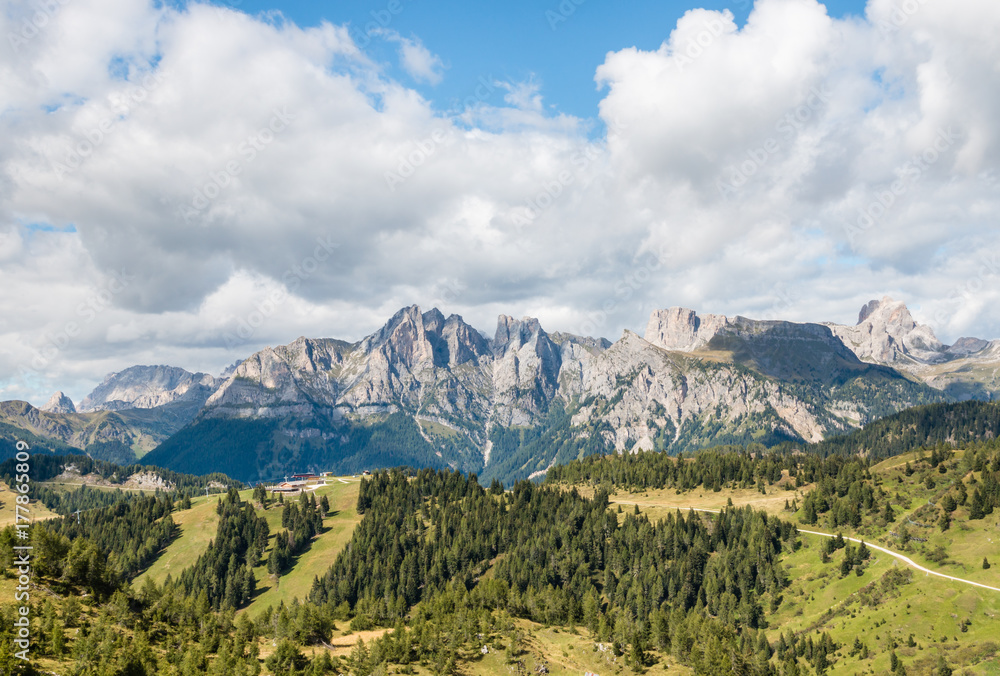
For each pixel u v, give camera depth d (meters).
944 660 174.12
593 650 173.00
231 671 134.88
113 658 123.94
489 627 175.75
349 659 154.25
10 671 106.31
